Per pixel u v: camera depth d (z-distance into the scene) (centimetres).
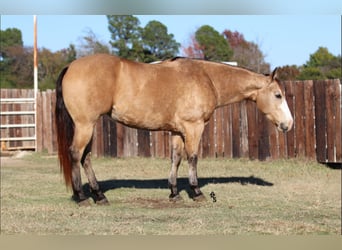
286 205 788
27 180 1059
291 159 1282
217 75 832
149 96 765
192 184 811
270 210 745
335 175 1122
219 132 1376
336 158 1215
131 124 782
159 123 787
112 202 802
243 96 853
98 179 1077
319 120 1245
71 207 754
